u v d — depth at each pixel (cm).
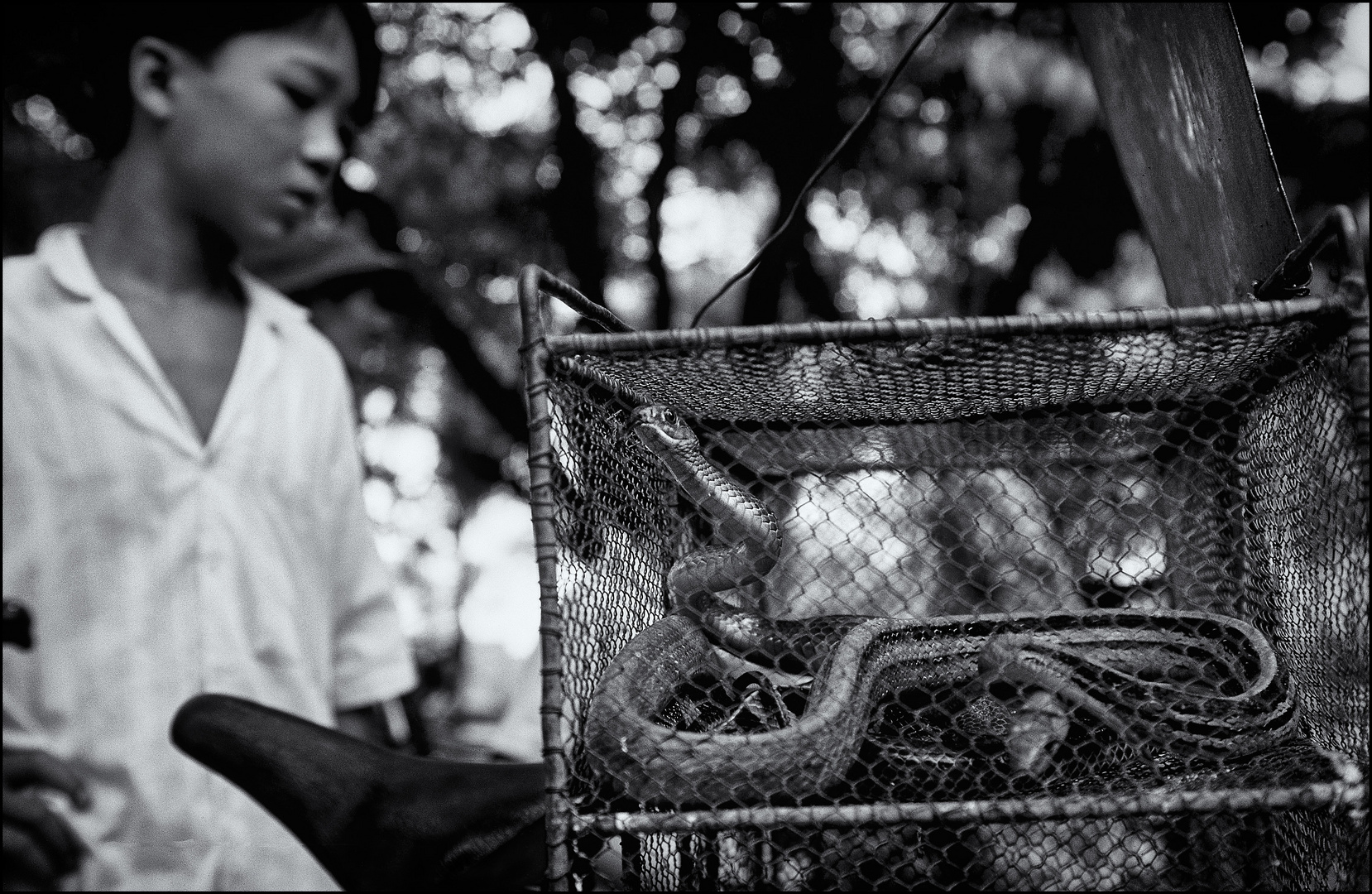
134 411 161
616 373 140
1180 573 160
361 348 365
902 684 139
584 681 131
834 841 138
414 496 838
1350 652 126
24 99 393
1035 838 158
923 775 132
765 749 120
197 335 173
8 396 157
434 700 765
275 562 171
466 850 120
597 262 634
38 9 168
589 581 136
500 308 756
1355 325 116
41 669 156
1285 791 115
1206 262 187
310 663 175
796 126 617
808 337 122
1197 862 145
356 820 121
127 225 171
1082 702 132
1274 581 156
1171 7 186
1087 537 141
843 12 647
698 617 144
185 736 125
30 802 149
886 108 643
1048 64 562
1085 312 120
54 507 158
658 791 119
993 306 653
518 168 730
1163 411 142
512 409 629
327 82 168
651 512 164
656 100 695
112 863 154
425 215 718
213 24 160
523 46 697
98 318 162
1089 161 593
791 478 143
